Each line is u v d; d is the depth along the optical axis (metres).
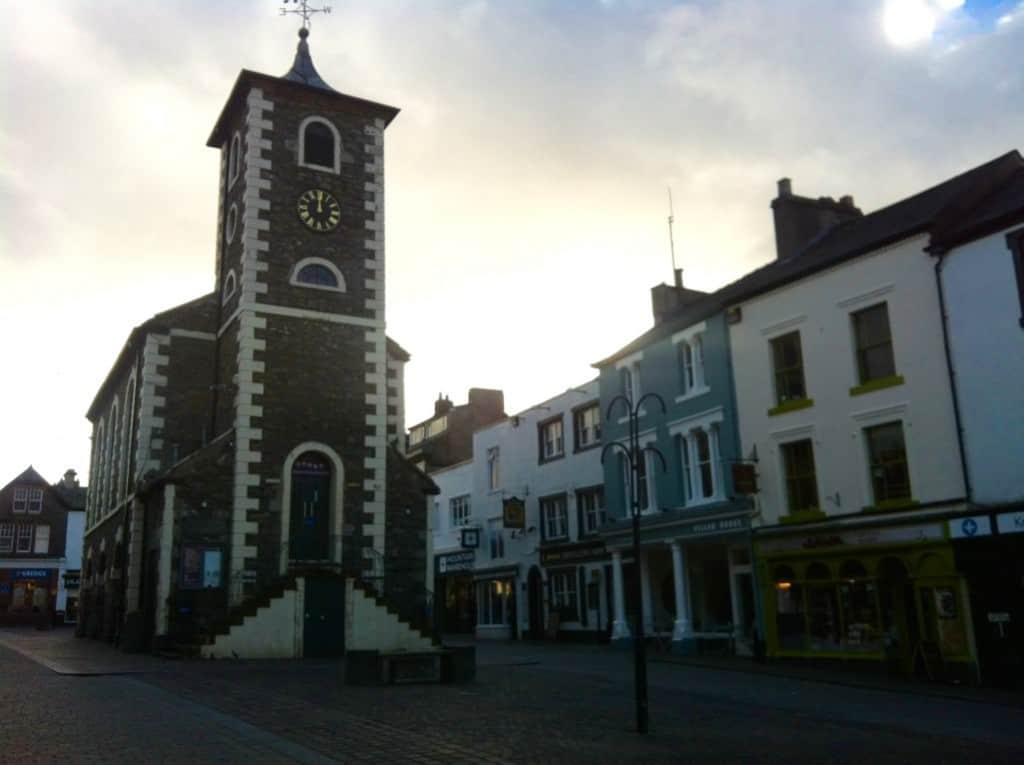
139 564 26.55
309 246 26.95
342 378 26.47
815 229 27.86
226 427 26.03
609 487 29.78
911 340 20.58
